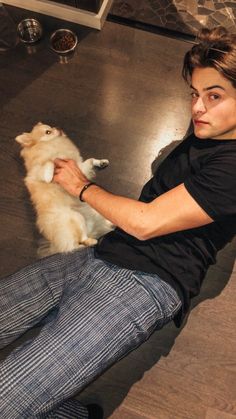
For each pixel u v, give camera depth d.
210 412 2.02
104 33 2.74
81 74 2.64
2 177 2.42
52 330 1.55
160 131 2.51
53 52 2.68
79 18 2.71
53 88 2.61
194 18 2.77
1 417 1.46
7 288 1.81
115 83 2.62
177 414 2.02
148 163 2.44
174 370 2.08
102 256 1.65
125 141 2.49
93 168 2.39
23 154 2.17
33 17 2.77
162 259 1.54
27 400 1.47
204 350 2.11
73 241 2.04
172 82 2.62
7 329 1.81
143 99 2.58
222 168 1.28
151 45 2.71
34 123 2.54
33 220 2.34
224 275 2.23
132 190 2.39
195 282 1.57
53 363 1.50
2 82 2.62
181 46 2.71
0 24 2.76
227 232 1.50
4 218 2.34
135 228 1.42
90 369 1.51
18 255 2.28
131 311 1.54
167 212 1.36
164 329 2.14
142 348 2.12
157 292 1.56
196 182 1.32
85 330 1.53
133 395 2.04
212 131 1.28
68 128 2.52
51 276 1.81
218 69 1.14
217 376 2.07
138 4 2.77
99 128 2.52
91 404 2.01
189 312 2.17
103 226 2.23
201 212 1.31
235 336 2.13
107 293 1.58
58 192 2.06
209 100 1.22
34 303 1.80
